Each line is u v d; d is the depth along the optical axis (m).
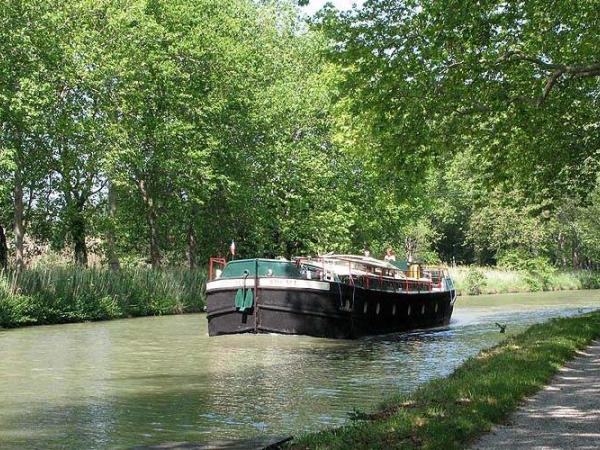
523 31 18.94
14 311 27.66
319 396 12.73
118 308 32.50
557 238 75.38
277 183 44.28
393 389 13.43
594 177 24.94
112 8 32.00
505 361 12.80
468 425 7.94
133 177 37.78
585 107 23.38
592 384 10.82
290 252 47.50
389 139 19.80
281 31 49.94
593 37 19.45
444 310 30.98
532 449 7.09
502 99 19.17
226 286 23.91
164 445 8.73
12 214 36.56
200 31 37.72
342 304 23.62
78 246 36.69
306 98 44.06
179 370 16.12
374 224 48.41
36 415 11.16
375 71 18.55
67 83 31.19
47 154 33.09
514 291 60.84
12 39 28.48
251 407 11.76
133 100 33.38
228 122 40.72
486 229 70.19
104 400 12.40
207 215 43.72
